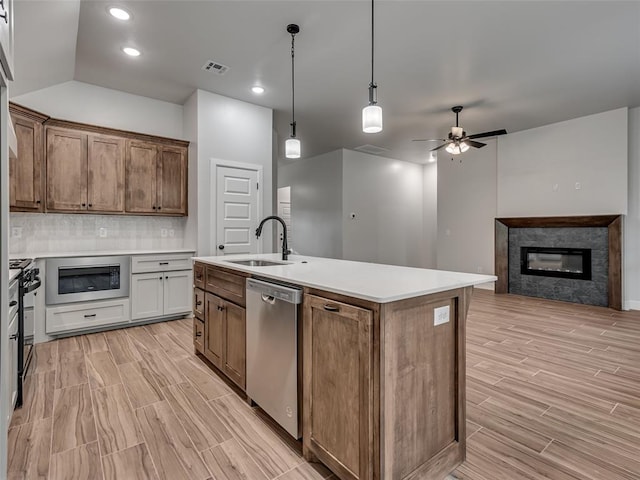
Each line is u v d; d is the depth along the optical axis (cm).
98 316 353
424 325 146
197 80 392
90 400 220
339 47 325
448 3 261
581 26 290
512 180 586
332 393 149
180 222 457
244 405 216
